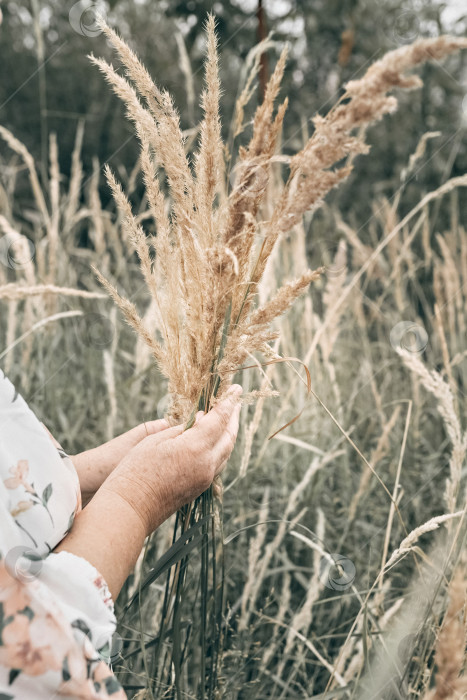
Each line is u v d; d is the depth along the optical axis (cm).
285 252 234
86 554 75
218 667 111
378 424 240
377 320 275
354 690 103
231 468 195
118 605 143
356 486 208
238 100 98
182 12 371
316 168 74
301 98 471
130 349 268
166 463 86
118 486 84
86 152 546
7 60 559
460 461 117
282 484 197
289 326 218
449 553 108
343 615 162
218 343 96
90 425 236
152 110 87
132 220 91
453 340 245
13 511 71
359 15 417
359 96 67
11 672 62
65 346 269
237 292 94
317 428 210
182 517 105
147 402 218
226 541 115
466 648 83
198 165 87
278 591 178
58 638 64
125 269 268
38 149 542
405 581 167
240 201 83
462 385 251
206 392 98
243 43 374
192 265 90
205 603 106
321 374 222
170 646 119
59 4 551
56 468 77
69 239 276
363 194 485
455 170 454
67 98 557
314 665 155
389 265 271
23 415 76
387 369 259
